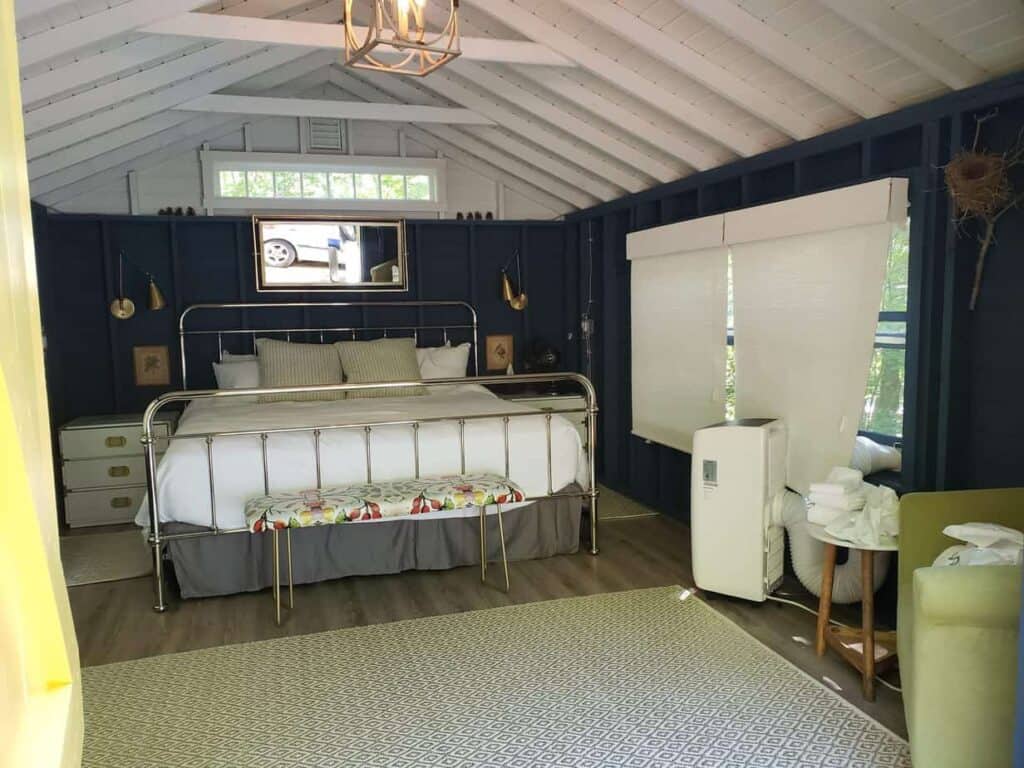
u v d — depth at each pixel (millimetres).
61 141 3719
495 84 3986
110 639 2840
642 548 3811
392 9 2035
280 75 4445
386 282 5328
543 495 3609
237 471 3189
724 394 3805
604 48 3355
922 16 2314
